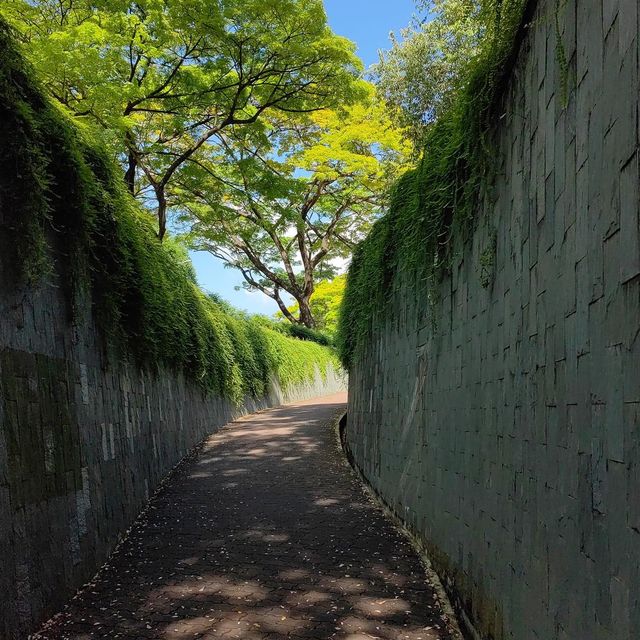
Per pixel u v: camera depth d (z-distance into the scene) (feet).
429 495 15.51
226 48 33.91
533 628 7.43
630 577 4.54
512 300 8.87
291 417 49.57
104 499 15.93
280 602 12.48
